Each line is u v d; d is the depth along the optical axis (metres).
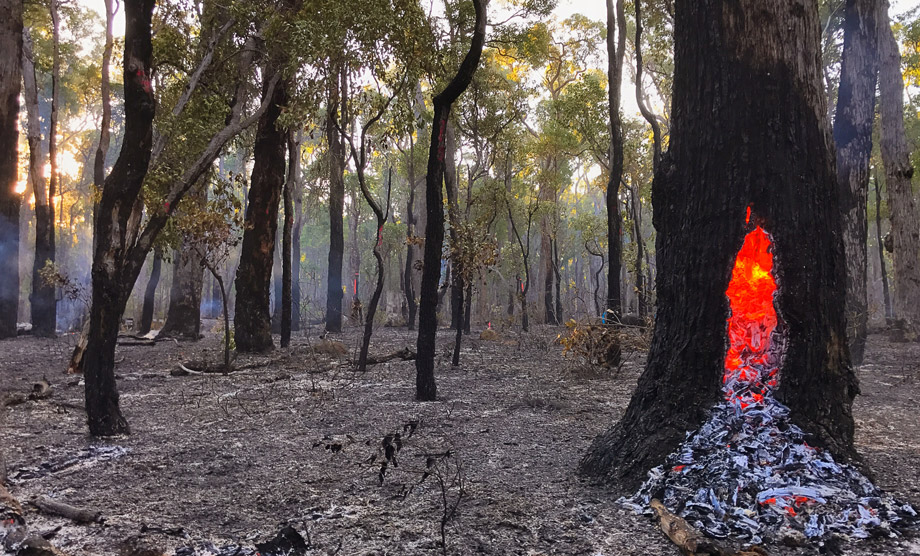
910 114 30.19
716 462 3.64
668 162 4.44
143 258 6.64
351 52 8.82
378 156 32.06
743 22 4.04
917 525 3.29
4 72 17.52
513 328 25.38
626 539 3.22
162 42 10.10
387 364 12.24
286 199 14.33
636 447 4.11
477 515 3.59
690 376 4.07
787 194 3.92
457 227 11.59
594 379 10.02
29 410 7.19
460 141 27.06
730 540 3.15
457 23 15.98
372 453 5.18
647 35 22.77
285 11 10.57
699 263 4.11
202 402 7.85
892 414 6.96
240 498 4.00
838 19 19.06
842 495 3.40
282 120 10.07
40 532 3.24
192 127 10.62
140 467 4.76
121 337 18.56
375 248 10.64
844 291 4.07
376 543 3.20
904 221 16.77
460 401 7.88
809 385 3.87
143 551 3.00
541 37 20.81
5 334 18.31
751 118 3.99
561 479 4.32
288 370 11.24
